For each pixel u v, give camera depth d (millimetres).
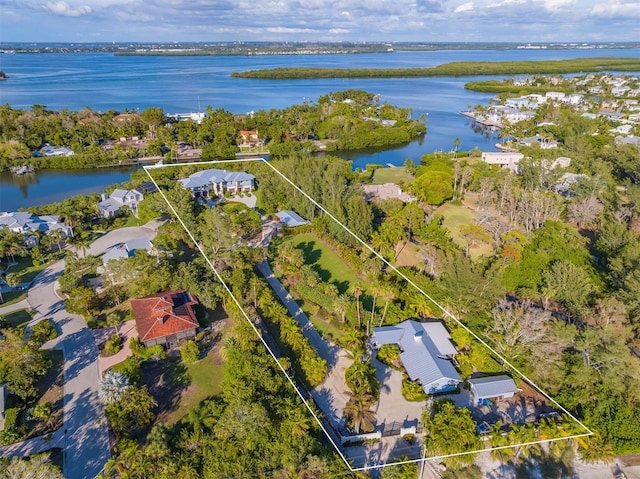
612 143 155375
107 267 67938
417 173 130250
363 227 85938
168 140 173875
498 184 110500
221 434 42875
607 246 80062
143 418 45469
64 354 56375
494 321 58906
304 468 39625
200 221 89750
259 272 78000
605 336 51375
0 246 75875
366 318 62875
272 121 197875
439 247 83188
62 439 44625
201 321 63000
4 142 160750
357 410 45500
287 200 106000
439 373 52062
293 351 56938
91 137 172875
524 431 44000
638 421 45875
